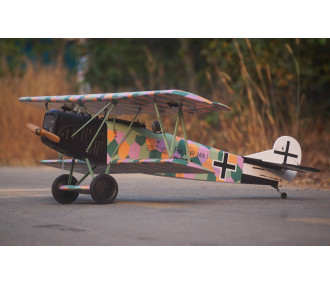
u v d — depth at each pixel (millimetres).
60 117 30094
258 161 36406
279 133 58125
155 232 21156
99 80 99625
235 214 25875
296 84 70000
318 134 67562
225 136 59219
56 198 30703
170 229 21734
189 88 84938
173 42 102875
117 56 101312
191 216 25172
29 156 69375
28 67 76250
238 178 35875
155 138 33438
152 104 30656
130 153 32406
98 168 32938
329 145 62969
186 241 19578
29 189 39938
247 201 32188
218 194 36875
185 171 30562
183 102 29375
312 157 58719
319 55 71750
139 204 30266
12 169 62656
